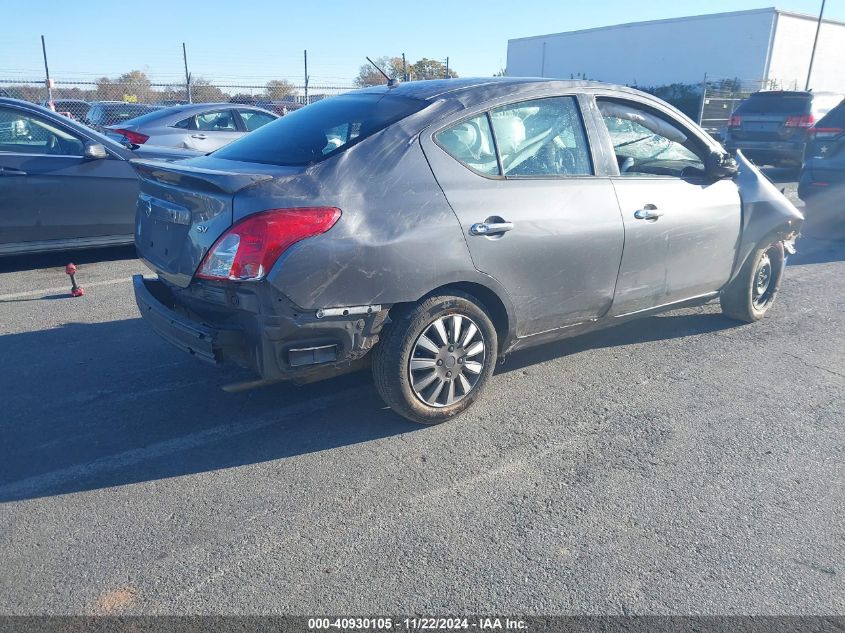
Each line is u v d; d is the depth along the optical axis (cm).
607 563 281
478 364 388
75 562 277
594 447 372
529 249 383
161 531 296
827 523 310
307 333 328
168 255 358
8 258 759
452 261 355
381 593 263
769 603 261
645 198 438
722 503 324
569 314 419
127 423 388
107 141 717
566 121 412
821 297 650
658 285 460
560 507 318
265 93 1778
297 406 411
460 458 359
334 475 341
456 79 414
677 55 4250
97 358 475
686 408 420
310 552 285
